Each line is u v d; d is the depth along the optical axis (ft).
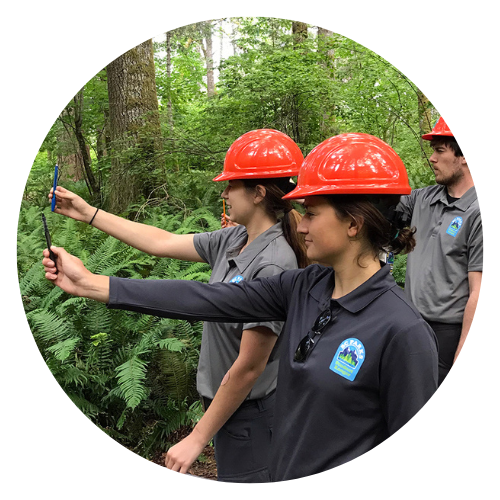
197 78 37.17
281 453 4.31
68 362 11.03
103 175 22.85
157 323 11.74
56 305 12.48
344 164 4.04
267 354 5.39
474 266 8.07
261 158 5.69
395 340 3.79
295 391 4.20
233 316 4.81
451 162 8.41
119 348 11.52
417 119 22.90
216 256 6.72
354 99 21.89
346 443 3.94
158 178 19.08
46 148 25.61
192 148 19.31
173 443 11.05
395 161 4.15
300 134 19.93
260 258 5.69
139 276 13.32
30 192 24.20
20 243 15.10
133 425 10.91
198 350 11.51
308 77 18.40
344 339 4.01
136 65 19.48
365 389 3.90
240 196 5.84
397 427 3.81
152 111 19.47
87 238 15.60
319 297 4.39
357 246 4.11
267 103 19.22
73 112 24.59
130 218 18.24
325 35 21.03
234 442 6.20
